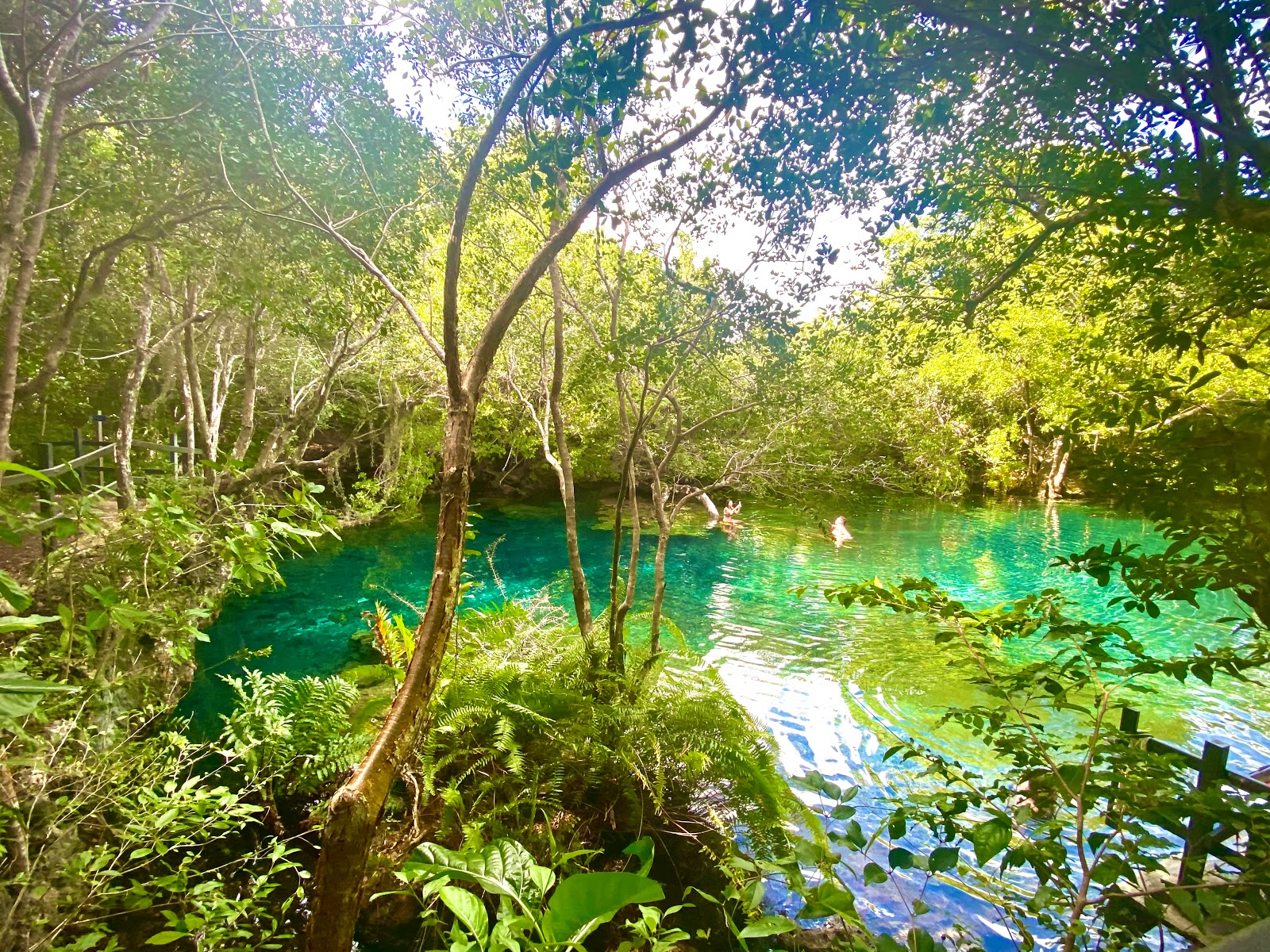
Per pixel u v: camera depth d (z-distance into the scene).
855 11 1.90
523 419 14.62
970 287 3.19
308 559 11.55
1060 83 1.94
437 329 9.27
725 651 8.18
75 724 2.82
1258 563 1.52
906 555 14.30
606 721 4.32
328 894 1.83
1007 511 20.66
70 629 2.06
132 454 7.91
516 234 6.34
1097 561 1.80
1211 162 1.70
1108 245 2.21
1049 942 3.50
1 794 2.41
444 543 2.23
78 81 3.82
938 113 2.25
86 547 2.81
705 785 4.45
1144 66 1.71
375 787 1.92
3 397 3.55
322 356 10.55
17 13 4.09
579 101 1.97
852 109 2.20
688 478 6.80
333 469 12.27
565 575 11.33
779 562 13.48
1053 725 6.02
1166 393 1.68
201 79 4.16
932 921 3.71
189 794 2.91
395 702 2.10
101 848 2.66
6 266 3.47
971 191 2.68
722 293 4.16
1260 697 6.97
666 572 12.32
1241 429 1.52
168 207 4.91
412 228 5.14
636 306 5.73
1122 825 1.65
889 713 6.47
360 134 4.56
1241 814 1.57
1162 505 1.64
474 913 1.10
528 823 3.85
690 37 1.88
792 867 1.49
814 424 5.54
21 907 2.36
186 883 2.69
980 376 19.05
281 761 4.16
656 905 3.71
